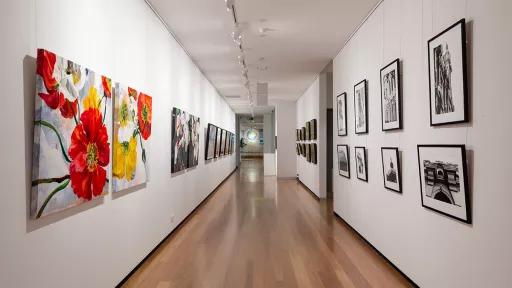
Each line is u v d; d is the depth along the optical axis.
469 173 3.00
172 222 6.51
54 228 2.83
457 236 3.20
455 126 3.22
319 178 10.75
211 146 11.28
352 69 6.76
